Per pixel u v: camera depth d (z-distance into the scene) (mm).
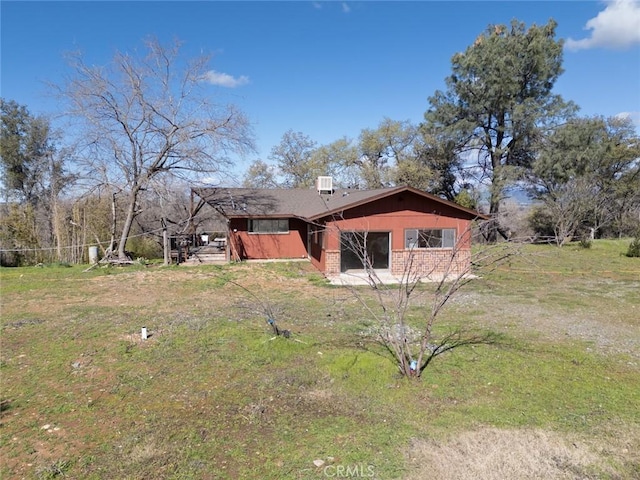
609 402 5422
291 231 21047
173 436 4648
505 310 10336
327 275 15328
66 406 5352
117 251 19906
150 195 20828
